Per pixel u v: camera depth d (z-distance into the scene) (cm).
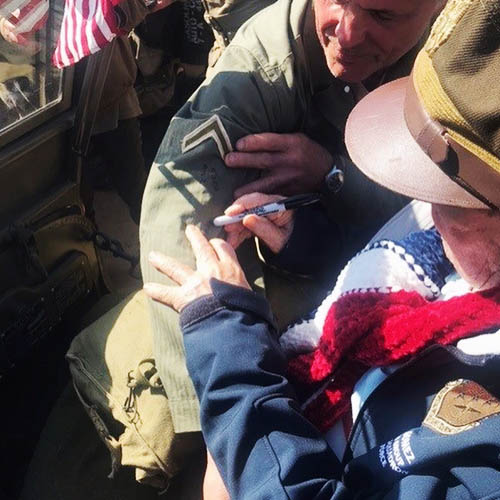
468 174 52
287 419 62
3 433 106
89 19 84
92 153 151
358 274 70
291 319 84
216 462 64
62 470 96
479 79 50
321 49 82
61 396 100
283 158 82
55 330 114
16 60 89
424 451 55
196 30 155
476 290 61
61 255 107
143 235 81
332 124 87
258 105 81
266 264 86
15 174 95
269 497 58
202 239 76
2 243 95
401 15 72
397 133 60
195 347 67
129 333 90
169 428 84
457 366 61
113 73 126
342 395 68
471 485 53
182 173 79
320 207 86
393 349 63
